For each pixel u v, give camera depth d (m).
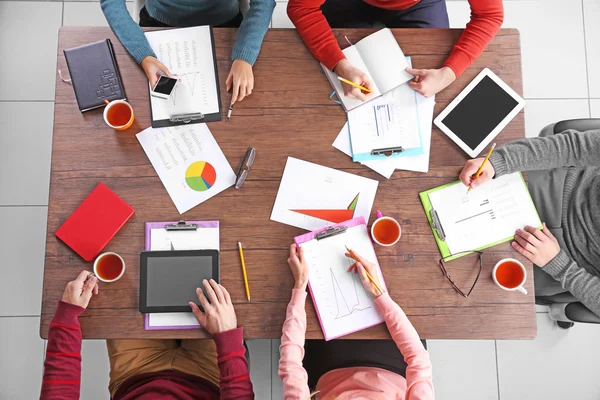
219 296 1.27
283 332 1.27
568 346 2.08
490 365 2.06
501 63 1.42
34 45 2.19
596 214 1.50
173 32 1.41
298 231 1.33
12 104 2.16
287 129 1.37
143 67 1.37
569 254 1.51
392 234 1.32
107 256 1.30
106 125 1.36
